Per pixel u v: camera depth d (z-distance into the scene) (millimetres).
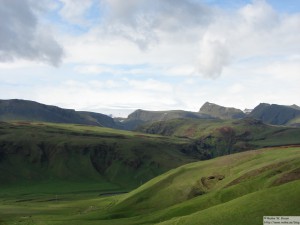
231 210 87750
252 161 156875
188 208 118438
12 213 172875
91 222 128125
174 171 174875
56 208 189375
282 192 87250
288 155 151375
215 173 159125
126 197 166125
